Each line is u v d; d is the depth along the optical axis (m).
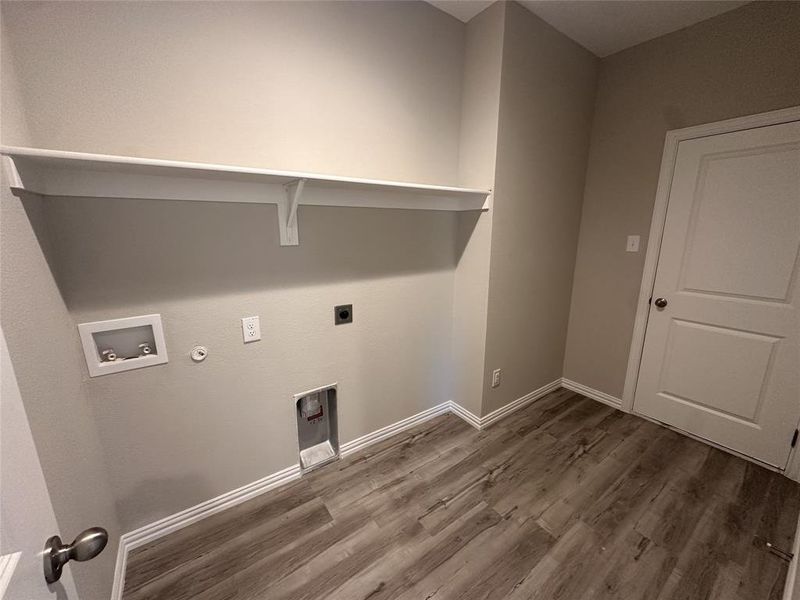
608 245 2.38
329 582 1.24
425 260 2.04
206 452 1.46
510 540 1.40
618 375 2.44
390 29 1.64
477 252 2.03
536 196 2.12
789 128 1.63
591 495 1.64
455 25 1.87
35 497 0.51
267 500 1.61
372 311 1.86
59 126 1.01
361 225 1.72
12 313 0.73
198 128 1.23
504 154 1.87
